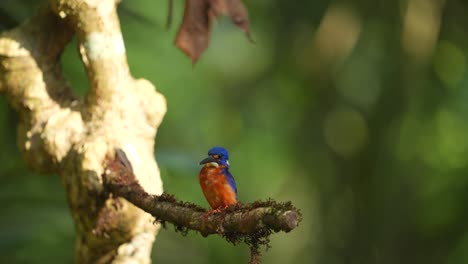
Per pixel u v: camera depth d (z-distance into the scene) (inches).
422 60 589.0
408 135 633.6
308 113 664.4
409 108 606.2
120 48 255.0
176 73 718.5
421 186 664.4
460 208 703.1
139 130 253.4
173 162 406.6
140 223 245.1
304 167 670.5
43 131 253.4
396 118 608.1
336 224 661.9
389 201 634.8
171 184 631.2
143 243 249.6
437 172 722.8
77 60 508.7
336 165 653.3
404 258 647.8
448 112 708.0
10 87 263.9
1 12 385.1
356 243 644.7
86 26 250.7
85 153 240.4
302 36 621.3
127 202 241.0
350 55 602.9
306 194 673.0
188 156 415.2
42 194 498.3
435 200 706.2
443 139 718.5
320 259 655.8
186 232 213.6
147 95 257.6
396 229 640.4
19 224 456.4
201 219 199.5
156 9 674.2
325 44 601.9
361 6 587.8
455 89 666.2
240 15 297.3
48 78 265.9
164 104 258.7
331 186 658.2
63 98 264.4
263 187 761.6
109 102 251.6
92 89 252.2
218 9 295.9
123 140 246.2
